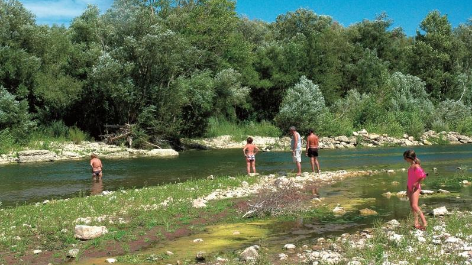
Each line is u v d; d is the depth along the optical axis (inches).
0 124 1441.9
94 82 1616.6
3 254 378.6
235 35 2288.4
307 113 1881.2
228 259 358.9
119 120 1680.6
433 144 1798.7
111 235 429.1
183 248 398.3
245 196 634.8
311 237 426.0
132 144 1556.3
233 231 454.0
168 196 624.4
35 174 971.9
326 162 1145.4
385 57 3363.7
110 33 1652.3
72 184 828.6
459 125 2069.4
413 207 433.7
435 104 2474.2
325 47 2389.3
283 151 1507.1
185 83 1694.1
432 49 2664.9
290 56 2287.2
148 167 1087.6
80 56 1696.6
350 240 399.5
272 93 2335.1
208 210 539.8
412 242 378.0
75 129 1648.6
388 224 462.0
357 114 2033.7
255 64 2319.1
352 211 539.8
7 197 699.4
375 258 334.6
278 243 406.9
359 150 1531.7
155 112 1620.3
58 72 1704.0
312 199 613.6
